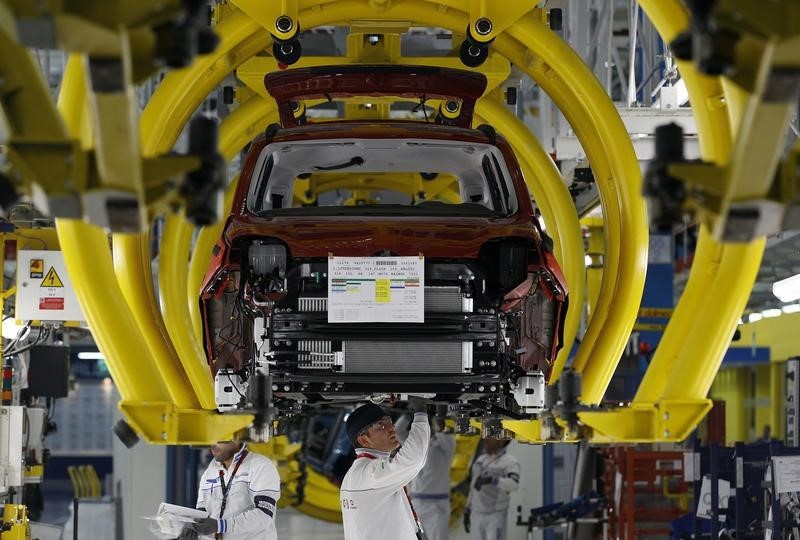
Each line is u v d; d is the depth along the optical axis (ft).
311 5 22.80
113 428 20.35
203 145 12.91
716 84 19.47
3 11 10.74
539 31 23.17
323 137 21.08
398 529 22.62
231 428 19.45
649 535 36.96
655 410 20.10
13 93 12.17
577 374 18.86
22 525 28.07
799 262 50.34
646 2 19.65
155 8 11.02
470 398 20.40
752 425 94.63
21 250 29.50
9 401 31.73
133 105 11.68
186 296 27.68
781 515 30.40
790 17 10.46
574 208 30.96
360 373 18.24
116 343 19.65
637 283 23.56
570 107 24.76
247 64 28.14
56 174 12.16
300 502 51.44
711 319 19.92
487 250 19.02
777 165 12.21
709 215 12.63
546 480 48.19
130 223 12.40
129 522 48.21
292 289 18.51
